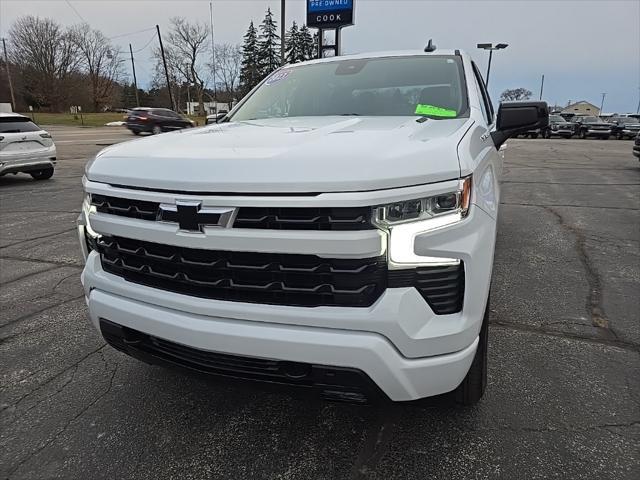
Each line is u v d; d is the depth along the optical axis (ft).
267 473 7.07
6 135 35.99
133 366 10.19
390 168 5.69
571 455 7.22
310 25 50.96
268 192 5.75
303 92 11.32
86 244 8.23
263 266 6.01
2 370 10.08
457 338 6.05
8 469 7.27
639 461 7.08
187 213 6.10
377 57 12.14
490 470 6.97
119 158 7.26
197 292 6.52
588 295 13.47
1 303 13.67
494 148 9.83
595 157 60.59
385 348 5.79
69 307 13.35
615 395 8.70
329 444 7.64
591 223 22.62
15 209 27.81
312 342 5.88
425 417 8.17
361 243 5.61
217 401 8.88
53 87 239.30
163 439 7.87
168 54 210.18
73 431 8.10
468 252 6.08
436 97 10.13
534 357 10.05
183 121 103.60
